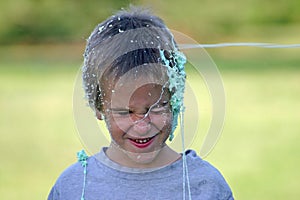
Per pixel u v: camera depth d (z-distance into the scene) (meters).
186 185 2.03
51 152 7.75
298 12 21.00
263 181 6.39
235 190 6.11
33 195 5.95
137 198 2.01
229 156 7.55
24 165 7.12
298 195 5.89
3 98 12.20
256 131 9.09
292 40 19.47
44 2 20.41
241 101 11.58
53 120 9.95
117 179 2.03
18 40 20.59
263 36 20.14
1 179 6.54
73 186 2.07
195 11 19.44
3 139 8.62
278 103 11.31
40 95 12.44
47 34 20.41
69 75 14.95
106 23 1.97
